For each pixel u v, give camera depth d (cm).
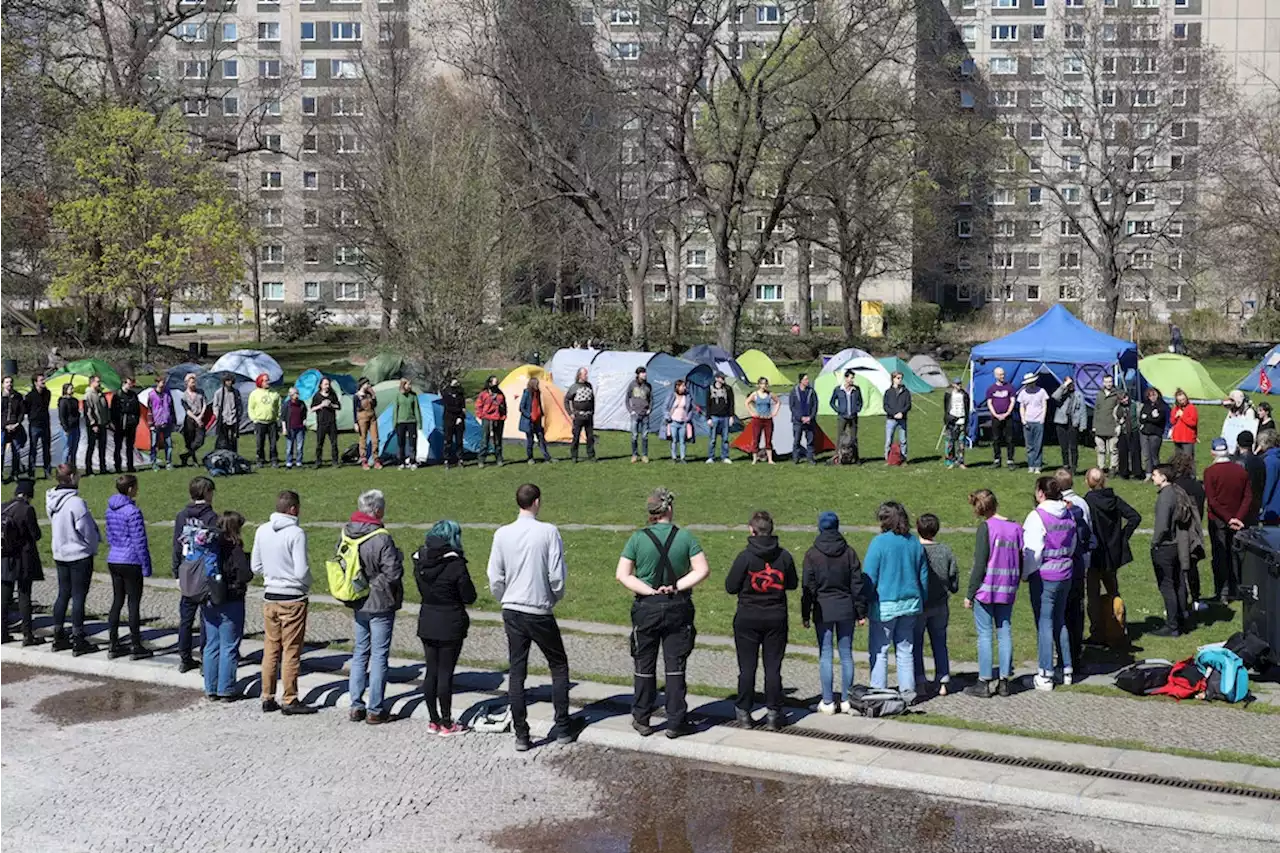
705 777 1045
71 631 1477
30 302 7138
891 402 2856
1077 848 891
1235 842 898
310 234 9175
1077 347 3259
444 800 993
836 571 1176
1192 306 9138
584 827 937
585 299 7338
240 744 1139
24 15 5225
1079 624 1327
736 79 4869
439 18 7375
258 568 1239
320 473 2858
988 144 6581
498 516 2298
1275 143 6350
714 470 2830
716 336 6494
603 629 1544
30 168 5372
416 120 5591
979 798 985
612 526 2194
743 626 1137
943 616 1248
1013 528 1235
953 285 10494
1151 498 2377
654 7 4784
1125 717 1173
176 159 5497
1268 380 4531
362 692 1211
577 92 5300
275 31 9925
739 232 6391
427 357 4275
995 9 10081
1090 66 7000
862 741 1104
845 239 6662
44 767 1078
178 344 7612
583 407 2991
